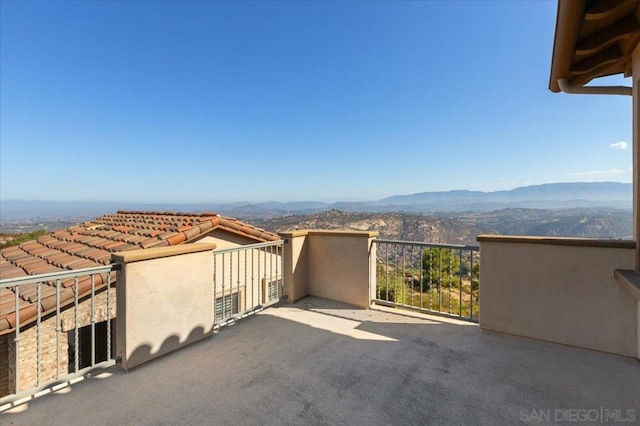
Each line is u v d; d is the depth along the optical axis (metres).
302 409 1.88
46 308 3.45
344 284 4.02
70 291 3.63
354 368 2.38
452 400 1.95
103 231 6.68
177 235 4.84
